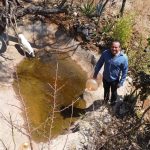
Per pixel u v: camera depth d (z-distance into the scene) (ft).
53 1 22.36
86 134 16.44
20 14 20.52
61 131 17.04
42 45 20.86
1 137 15.99
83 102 18.57
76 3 22.71
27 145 15.38
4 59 19.38
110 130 16.56
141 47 21.15
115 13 22.68
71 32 21.34
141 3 23.91
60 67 20.07
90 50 20.76
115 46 15.66
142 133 16.94
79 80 19.75
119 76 16.72
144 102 18.66
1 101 17.52
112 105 18.12
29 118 17.24
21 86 18.58
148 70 18.43
